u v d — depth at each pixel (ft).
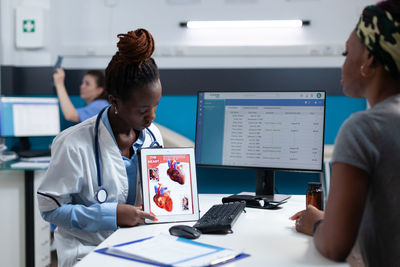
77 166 4.01
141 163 4.01
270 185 5.29
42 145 11.43
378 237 2.85
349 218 2.71
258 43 11.23
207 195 5.53
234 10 11.25
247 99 5.28
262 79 10.82
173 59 11.23
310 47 10.78
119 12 11.55
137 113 3.92
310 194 4.37
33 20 11.41
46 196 3.97
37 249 8.34
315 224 3.29
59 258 4.18
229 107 5.36
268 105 5.17
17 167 8.03
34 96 11.62
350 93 3.26
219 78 10.92
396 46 2.76
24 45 11.46
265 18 11.17
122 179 4.21
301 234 3.53
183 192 4.09
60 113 11.44
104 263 2.79
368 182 2.78
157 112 11.01
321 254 2.99
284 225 3.85
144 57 3.77
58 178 4.03
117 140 4.30
